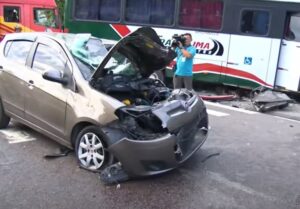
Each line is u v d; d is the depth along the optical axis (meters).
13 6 18.11
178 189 5.55
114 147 5.48
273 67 12.55
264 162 6.78
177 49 10.54
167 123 5.55
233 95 13.02
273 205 5.24
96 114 5.69
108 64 6.56
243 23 12.73
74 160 6.31
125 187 5.53
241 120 9.75
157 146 5.44
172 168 5.68
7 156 6.39
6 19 18.06
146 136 5.52
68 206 4.99
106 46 6.92
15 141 7.02
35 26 18.64
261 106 11.12
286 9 12.25
